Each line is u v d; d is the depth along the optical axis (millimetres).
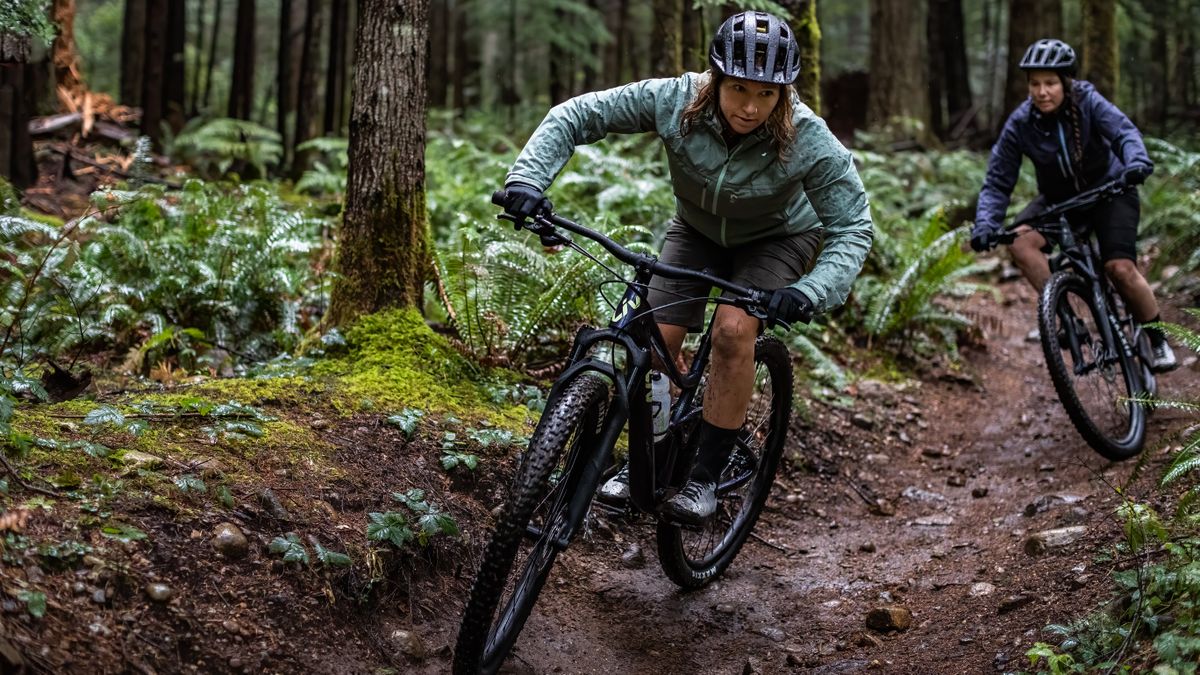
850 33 25609
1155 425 5383
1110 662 2867
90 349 4605
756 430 4066
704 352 3586
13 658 2262
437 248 5270
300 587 2967
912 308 6707
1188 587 2982
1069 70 5008
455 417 4141
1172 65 21141
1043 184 5371
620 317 3143
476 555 3545
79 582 2629
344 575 3080
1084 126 5102
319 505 3295
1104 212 5199
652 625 3619
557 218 2973
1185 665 2643
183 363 4613
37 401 3729
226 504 3082
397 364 4363
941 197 10797
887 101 15414
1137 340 5320
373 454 3713
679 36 8953
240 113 11039
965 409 6297
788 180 3182
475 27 17547
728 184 3188
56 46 9234
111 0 18328
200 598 2785
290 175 10156
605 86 17984
